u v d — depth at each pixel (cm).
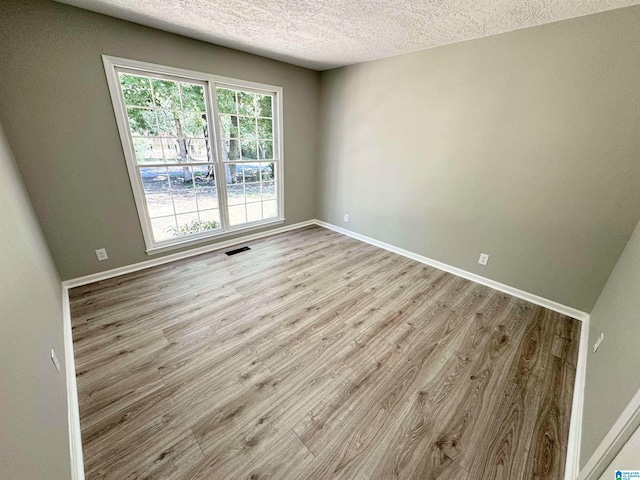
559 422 140
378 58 305
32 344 99
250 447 125
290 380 161
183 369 166
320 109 395
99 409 140
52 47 198
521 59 214
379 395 153
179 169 293
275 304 234
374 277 286
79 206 237
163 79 258
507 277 260
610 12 174
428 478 116
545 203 225
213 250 340
